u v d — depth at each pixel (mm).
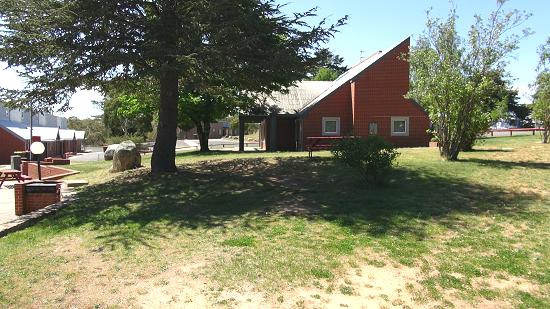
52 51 12906
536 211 9164
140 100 23922
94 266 6926
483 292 5887
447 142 15586
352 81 27984
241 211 10102
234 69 13859
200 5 13812
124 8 13961
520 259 6812
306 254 7078
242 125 30719
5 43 12547
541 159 15742
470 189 11117
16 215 11312
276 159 17438
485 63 14633
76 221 10133
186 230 8758
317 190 11695
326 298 5703
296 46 14266
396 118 27656
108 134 80750
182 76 15305
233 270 6512
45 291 6012
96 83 15945
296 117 30141
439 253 7066
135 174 16453
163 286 6074
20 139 45562
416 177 12578
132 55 12852
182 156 27391
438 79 14898
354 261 6793
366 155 11273
